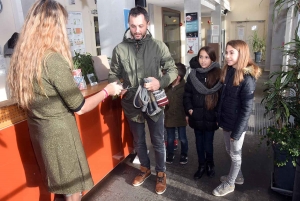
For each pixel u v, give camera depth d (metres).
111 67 2.31
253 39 13.16
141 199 2.35
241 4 13.64
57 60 1.36
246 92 1.98
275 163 2.24
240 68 2.00
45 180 1.56
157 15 8.24
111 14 3.27
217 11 10.67
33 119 1.45
